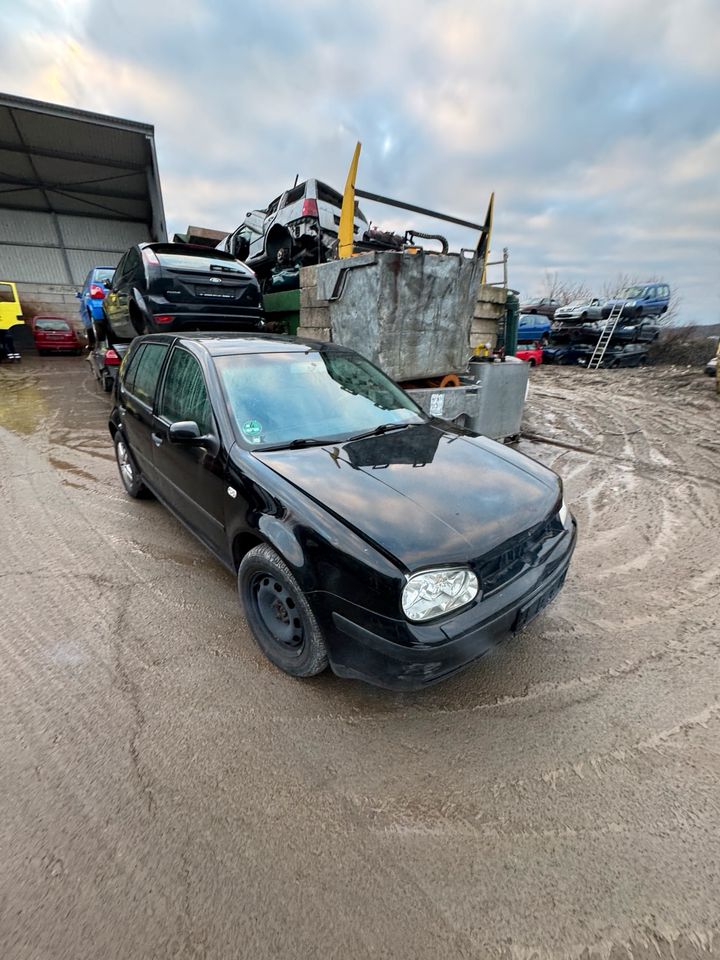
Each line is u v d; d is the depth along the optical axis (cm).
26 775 192
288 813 179
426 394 536
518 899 154
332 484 232
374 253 474
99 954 138
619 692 239
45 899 151
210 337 351
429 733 215
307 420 297
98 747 205
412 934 144
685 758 204
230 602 310
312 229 780
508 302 809
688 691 240
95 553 371
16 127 1544
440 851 167
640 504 479
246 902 151
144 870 159
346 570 199
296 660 238
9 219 1936
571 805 184
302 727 217
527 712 227
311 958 138
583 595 322
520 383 679
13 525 417
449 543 201
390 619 190
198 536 322
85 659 258
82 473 551
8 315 1503
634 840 171
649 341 1964
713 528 421
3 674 247
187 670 251
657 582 338
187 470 311
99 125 1565
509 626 213
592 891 156
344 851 167
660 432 786
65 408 890
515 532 220
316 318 592
